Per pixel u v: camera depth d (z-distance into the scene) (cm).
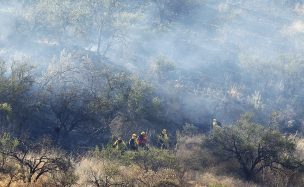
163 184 5447
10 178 4656
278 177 7256
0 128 6756
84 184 4894
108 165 5234
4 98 6962
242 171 7606
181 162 7088
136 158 5909
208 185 6009
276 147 7388
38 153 5712
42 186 4678
